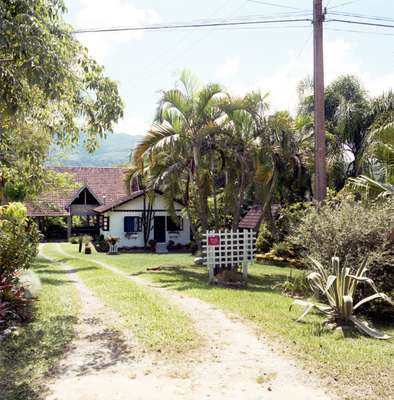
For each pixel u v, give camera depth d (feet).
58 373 18.75
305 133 65.05
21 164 34.01
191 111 52.06
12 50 18.70
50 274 51.47
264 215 64.34
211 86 50.90
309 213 36.58
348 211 33.71
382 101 75.36
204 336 23.58
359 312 31.07
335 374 18.60
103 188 128.16
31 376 18.39
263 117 53.11
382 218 32.17
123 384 17.75
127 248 101.60
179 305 31.27
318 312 29.73
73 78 21.45
